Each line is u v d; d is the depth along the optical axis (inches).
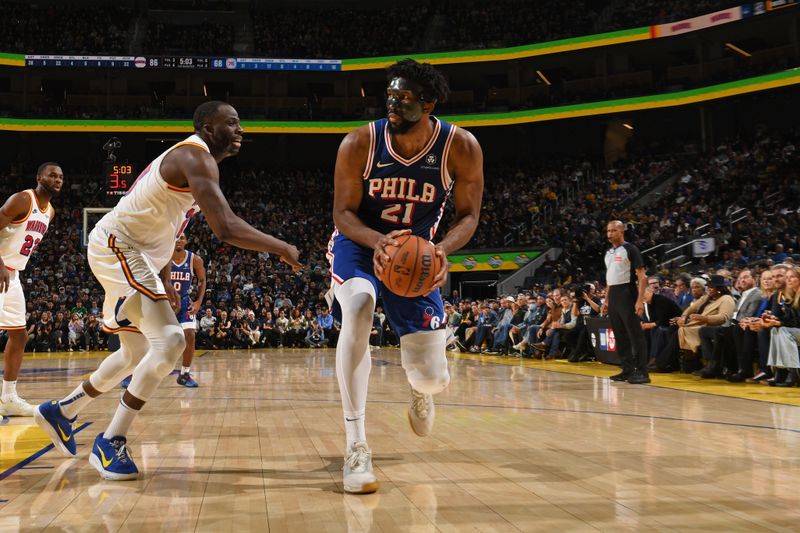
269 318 675.4
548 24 1041.5
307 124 998.4
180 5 1109.1
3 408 182.7
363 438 100.5
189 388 258.4
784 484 98.0
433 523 79.5
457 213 115.7
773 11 812.0
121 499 91.5
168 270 121.9
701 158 864.3
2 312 176.4
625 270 263.3
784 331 237.6
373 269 111.0
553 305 434.0
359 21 1119.6
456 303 698.8
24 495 94.0
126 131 970.7
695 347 291.9
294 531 76.5
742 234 623.5
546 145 1075.9
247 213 967.6
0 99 1043.9
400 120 103.7
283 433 149.2
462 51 987.9
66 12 1056.2
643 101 904.9
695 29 869.8
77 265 808.3
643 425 157.9
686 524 78.3
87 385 120.6
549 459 118.1
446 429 153.7
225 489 97.3
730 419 166.9
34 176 1020.5
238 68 1001.5
